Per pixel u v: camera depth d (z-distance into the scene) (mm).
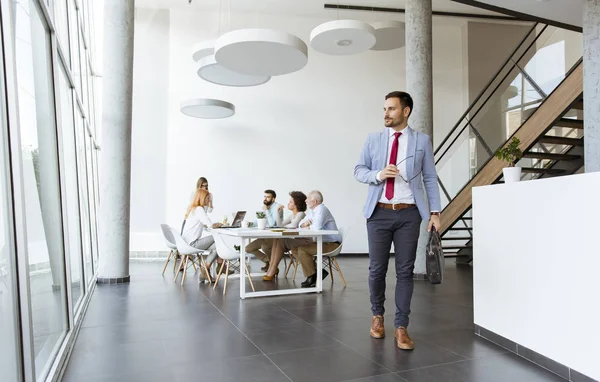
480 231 3434
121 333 3562
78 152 5305
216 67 6598
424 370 2717
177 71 9977
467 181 7359
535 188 2820
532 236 2855
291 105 10438
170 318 4066
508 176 3182
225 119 10133
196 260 8227
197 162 9961
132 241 9578
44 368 2605
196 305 4637
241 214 7461
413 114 6402
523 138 6309
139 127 9781
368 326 3773
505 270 3135
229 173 10078
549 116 5930
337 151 10578
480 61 11078
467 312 4289
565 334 2574
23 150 2578
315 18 10641
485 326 3383
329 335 3494
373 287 3377
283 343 3285
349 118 10672
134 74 9812
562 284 2598
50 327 2926
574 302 2506
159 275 6934
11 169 1946
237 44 4812
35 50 3080
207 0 9711
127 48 6328
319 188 10453
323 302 4809
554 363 2664
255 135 10242
